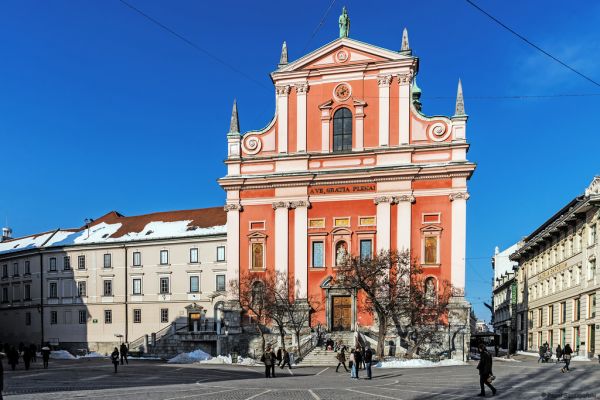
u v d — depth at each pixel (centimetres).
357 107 4991
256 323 4822
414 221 4712
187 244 6750
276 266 4931
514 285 7294
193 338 5278
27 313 7550
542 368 3447
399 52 4978
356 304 4697
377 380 2731
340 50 5091
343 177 4872
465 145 4706
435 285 4594
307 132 5100
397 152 4841
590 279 4738
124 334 6875
